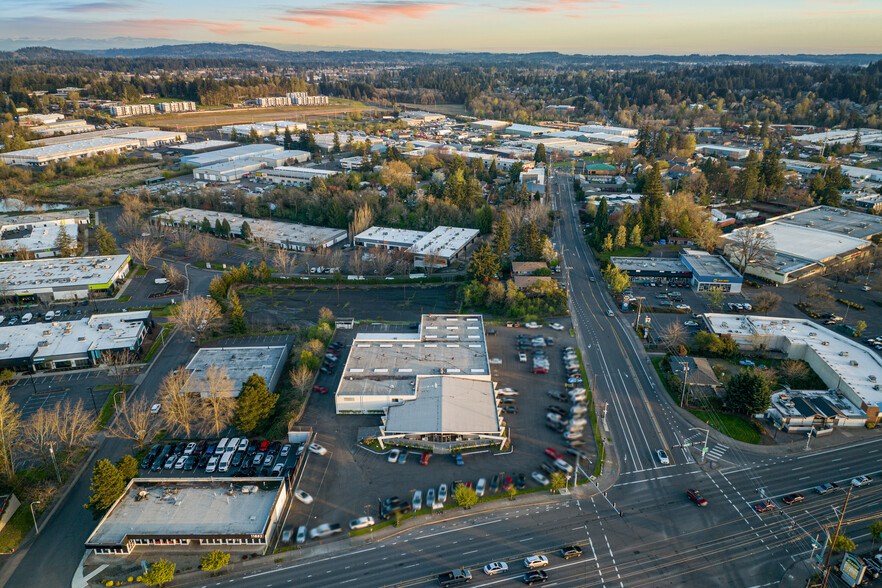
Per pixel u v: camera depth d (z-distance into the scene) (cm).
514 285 16188
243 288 17962
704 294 16950
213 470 9800
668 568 7775
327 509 8894
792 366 12125
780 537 8262
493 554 8044
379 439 10319
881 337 13800
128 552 8144
